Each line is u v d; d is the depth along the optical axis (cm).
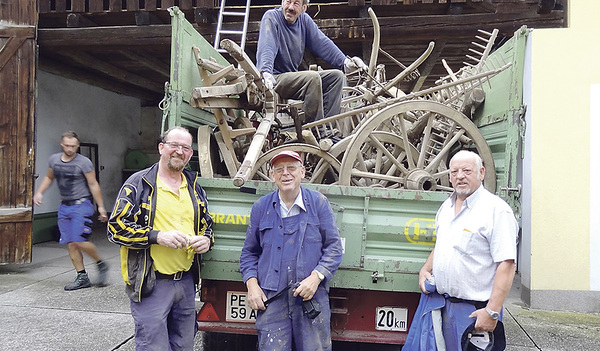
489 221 228
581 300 452
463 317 232
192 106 329
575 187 451
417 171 328
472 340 234
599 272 448
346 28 619
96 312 432
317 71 393
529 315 441
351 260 265
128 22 702
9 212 571
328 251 241
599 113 447
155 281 239
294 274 238
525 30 320
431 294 249
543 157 455
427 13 655
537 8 588
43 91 806
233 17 689
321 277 233
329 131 379
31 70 577
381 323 276
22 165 577
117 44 651
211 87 308
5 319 411
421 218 270
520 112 320
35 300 467
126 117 1077
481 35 607
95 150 962
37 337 370
